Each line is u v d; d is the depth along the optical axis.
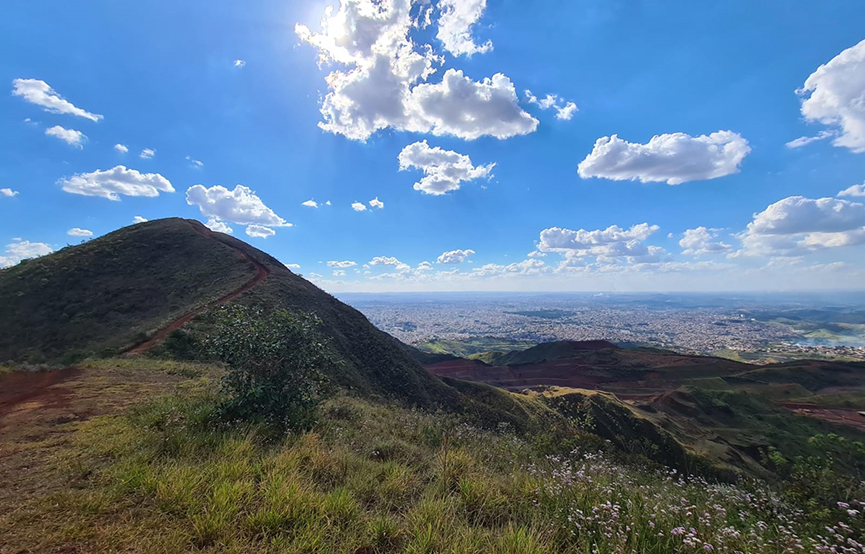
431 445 6.98
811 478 4.96
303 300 34.75
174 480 3.63
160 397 7.80
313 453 4.72
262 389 6.18
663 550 2.96
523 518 3.64
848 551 3.24
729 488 5.39
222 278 34.97
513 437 8.82
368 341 35.19
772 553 3.16
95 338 26.20
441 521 3.30
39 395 7.95
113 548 2.68
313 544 2.84
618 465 7.12
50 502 3.29
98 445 4.75
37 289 30.69
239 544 2.81
